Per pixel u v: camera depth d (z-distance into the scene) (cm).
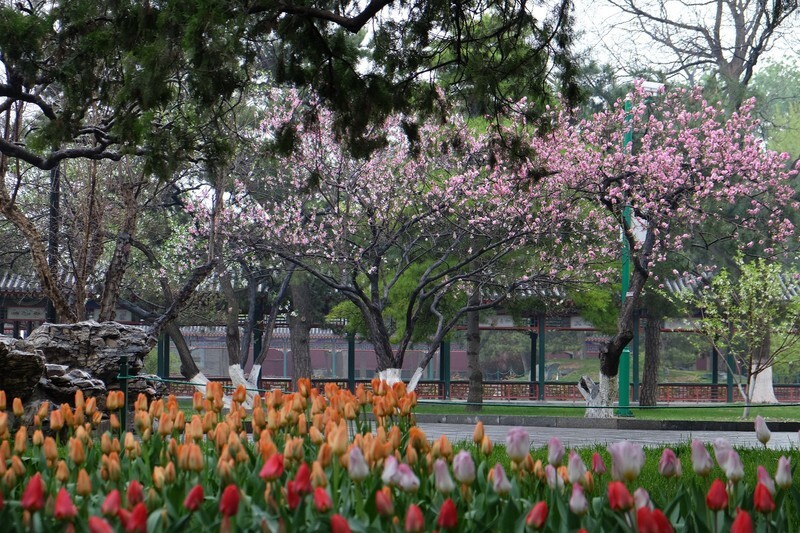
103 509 351
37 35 1212
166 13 1104
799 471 800
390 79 1348
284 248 2930
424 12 1300
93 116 1953
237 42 1125
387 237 2820
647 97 2895
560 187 2662
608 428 2489
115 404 612
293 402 591
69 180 2584
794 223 3378
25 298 4078
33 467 555
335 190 2986
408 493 383
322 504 342
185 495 432
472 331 3372
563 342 7256
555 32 1296
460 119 2597
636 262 2625
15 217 1984
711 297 3266
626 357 2686
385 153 2781
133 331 1644
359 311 3488
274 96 2811
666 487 780
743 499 405
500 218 2762
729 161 2723
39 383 1323
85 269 2211
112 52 1229
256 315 4197
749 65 3700
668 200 2683
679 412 3512
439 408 3362
